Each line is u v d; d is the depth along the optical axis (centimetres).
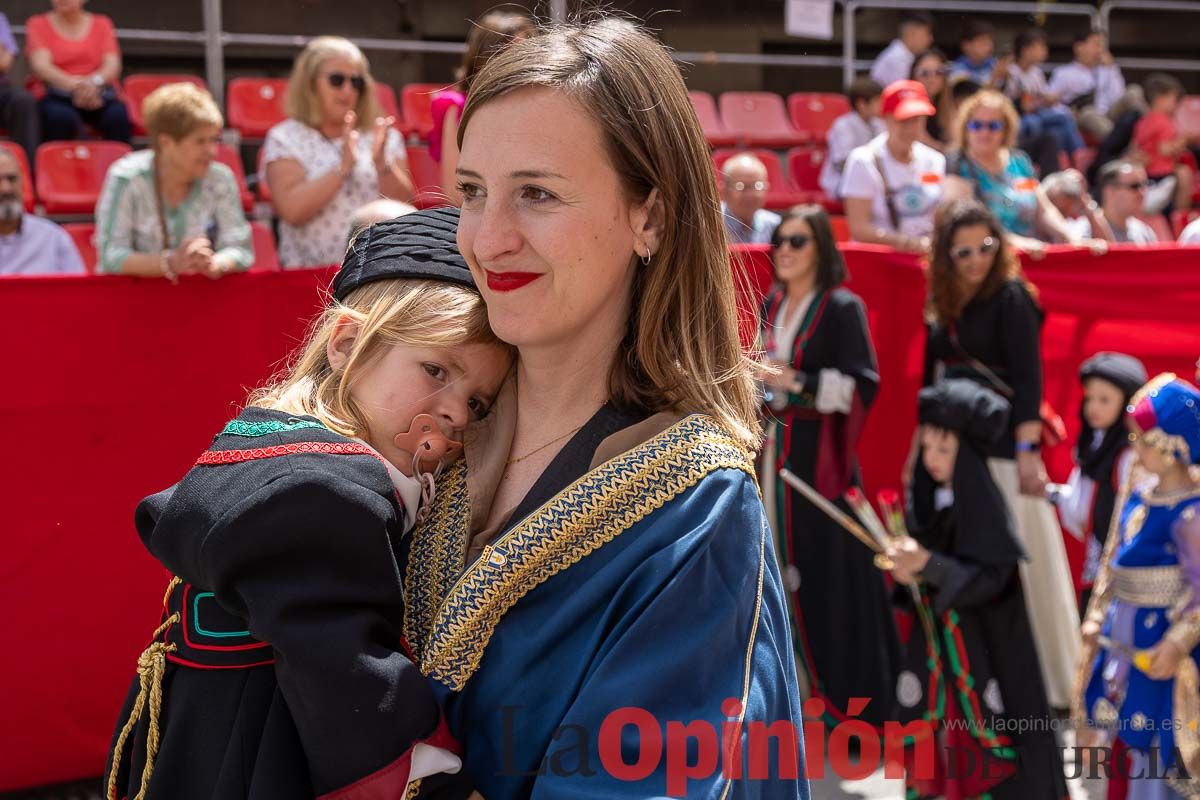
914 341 418
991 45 804
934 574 295
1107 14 1008
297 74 430
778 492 378
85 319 329
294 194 421
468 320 128
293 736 117
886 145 523
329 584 113
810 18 802
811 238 376
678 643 107
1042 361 424
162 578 343
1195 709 295
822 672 376
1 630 330
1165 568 302
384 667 112
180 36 692
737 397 124
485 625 115
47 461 329
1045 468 429
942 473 309
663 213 117
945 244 387
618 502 114
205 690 122
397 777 110
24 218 459
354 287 137
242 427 124
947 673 303
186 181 402
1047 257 418
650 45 118
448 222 138
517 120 111
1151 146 769
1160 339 422
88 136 643
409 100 745
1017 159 539
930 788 302
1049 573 388
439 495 130
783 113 848
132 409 335
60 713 337
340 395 128
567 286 112
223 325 340
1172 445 299
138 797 124
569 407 123
